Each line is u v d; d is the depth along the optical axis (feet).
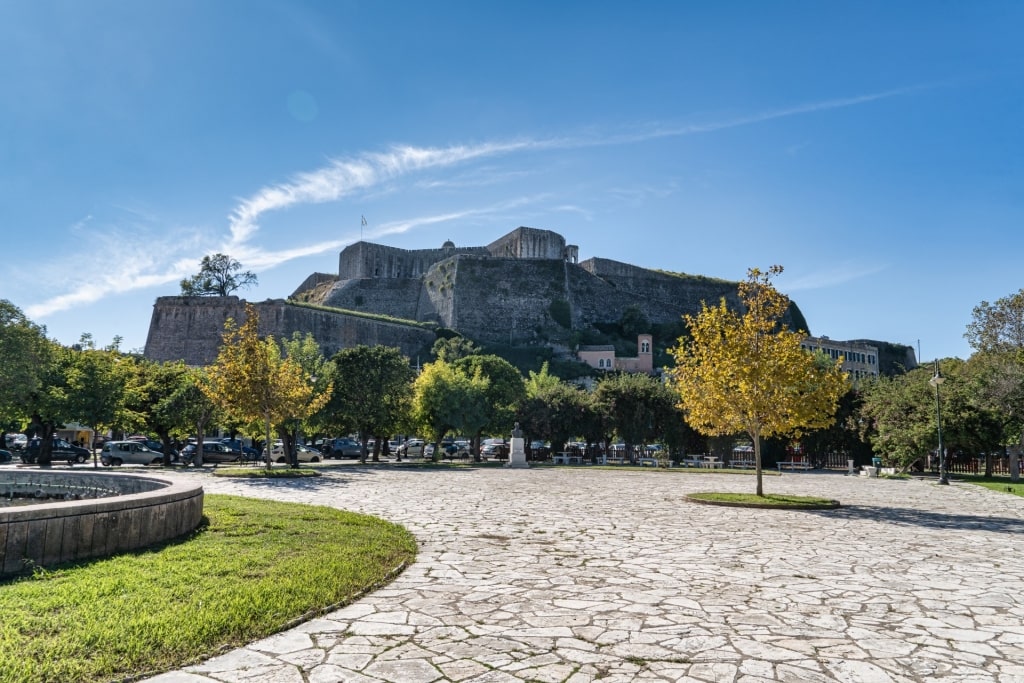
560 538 42.34
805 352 71.92
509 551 37.19
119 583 25.11
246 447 169.78
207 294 426.10
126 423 142.31
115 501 31.37
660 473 133.80
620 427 178.50
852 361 438.40
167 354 335.26
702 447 188.03
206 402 137.28
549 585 28.76
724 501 65.51
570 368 386.73
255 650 19.60
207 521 42.29
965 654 20.25
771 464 178.91
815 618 24.13
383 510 57.00
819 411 70.85
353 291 463.83
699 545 40.32
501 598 26.35
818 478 127.54
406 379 157.69
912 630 22.76
